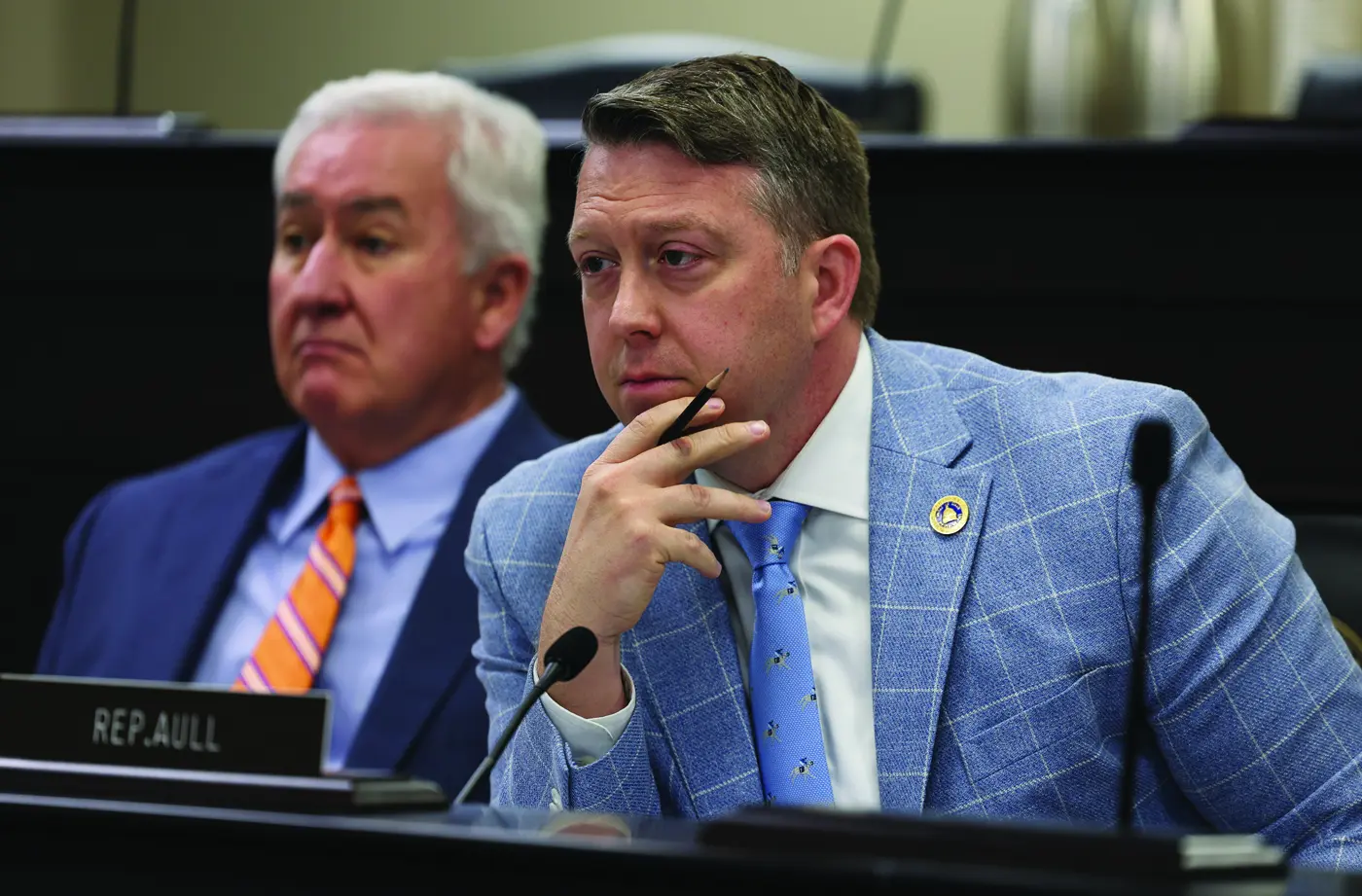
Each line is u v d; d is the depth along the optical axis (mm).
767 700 6492
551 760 6438
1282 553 6586
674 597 6855
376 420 9617
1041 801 6301
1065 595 6473
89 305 11180
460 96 9891
